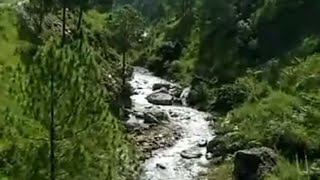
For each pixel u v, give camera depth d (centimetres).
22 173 1700
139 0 16675
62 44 1853
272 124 4006
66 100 1730
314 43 5984
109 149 1842
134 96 6153
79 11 7044
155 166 3788
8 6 5275
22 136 1736
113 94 5206
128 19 6475
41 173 1705
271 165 3303
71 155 1744
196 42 8356
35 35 5000
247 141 3934
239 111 4878
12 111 1756
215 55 7456
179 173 3684
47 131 1731
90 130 1778
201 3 9081
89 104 1770
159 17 12962
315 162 3312
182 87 6806
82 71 1791
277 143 3666
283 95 4688
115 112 4578
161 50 8581
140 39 9206
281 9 7025
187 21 9550
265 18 7162
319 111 4038
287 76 5294
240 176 3353
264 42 6919
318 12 6638
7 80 1836
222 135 4356
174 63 7925
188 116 5338
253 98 5159
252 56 6875
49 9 5856
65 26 6028
